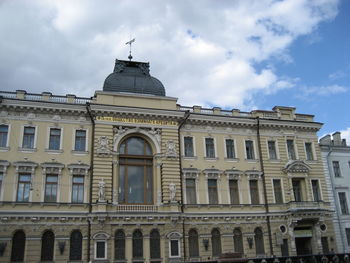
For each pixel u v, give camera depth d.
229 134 46.53
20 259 35.25
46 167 38.28
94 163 39.41
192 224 41.34
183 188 42.34
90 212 37.84
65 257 36.22
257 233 44.03
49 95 40.31
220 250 41.88
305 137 49.94
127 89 43.84
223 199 43.66
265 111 49.00
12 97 39.25
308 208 44.97
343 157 52.00
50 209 37.25
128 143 42.28
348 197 50.12
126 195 40.50
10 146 37.94
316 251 44.69
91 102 41.16
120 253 37.84
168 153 42.12
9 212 35.75
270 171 46.59
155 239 39.28
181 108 45.34
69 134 40.12
